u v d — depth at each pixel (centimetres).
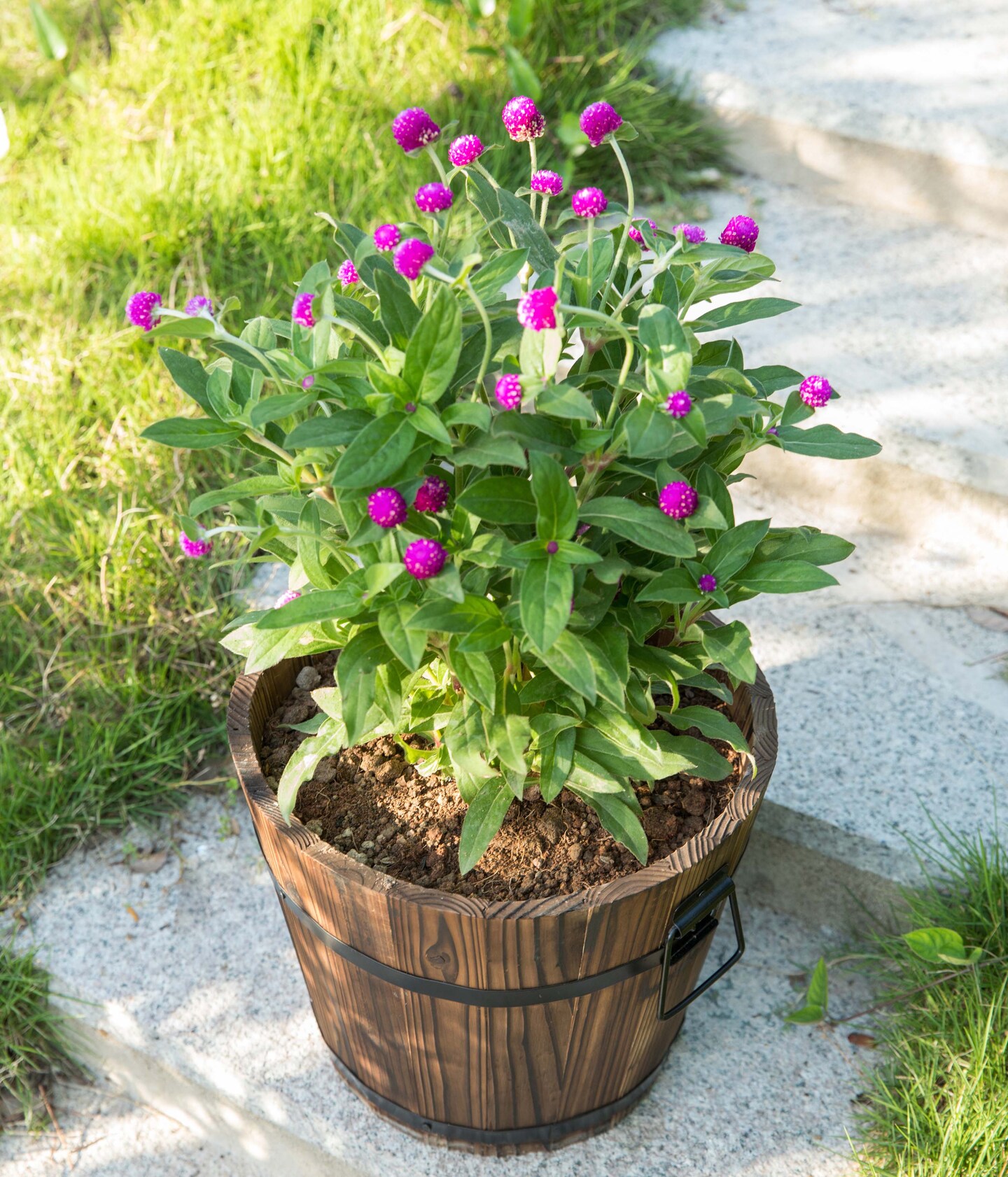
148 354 224
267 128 254
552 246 114
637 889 106
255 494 107
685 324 108
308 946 126
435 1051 125
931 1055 144
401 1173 143
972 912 152
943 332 221
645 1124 147
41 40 231
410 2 277
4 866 170
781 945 170
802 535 113
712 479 109
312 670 140
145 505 202
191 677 187
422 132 112
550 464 93
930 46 277
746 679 103
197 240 235
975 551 203
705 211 252
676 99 265
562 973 112
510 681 114
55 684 189
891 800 166
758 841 171
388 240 103
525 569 94
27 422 215
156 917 168
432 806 125
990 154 239
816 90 255
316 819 124
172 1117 166
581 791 116
